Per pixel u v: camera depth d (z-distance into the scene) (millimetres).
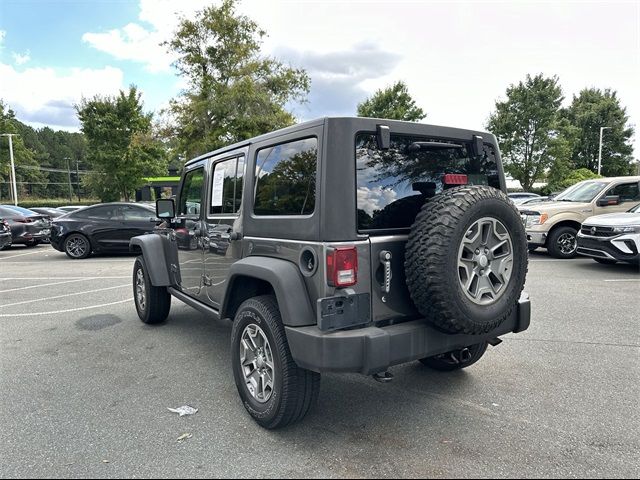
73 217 11852
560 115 38875
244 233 3256
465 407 3178
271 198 3004
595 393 3367
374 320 2596
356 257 2500
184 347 4574
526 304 3127
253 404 2930
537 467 2453
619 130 43625
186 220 4383
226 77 24234
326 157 2512
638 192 10055
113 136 30062
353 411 3139
